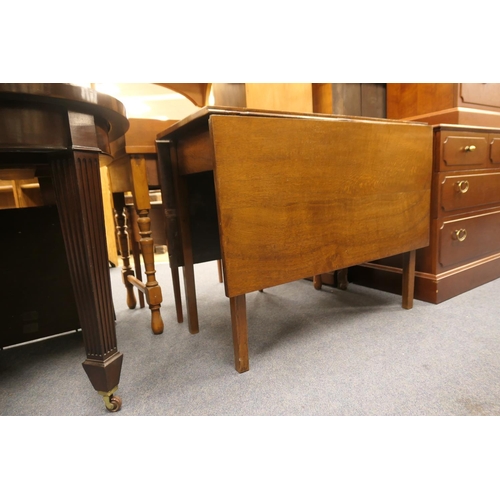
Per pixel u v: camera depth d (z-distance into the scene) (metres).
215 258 1.42
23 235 1.17
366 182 1.10
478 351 1.02
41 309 1.23
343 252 1.07
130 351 1.19
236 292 0.88
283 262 0.95
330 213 1.02
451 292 1.48
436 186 1.37
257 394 0.88
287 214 0.93
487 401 0.80
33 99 0.61
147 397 0.90
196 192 1.34
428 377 0.91
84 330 0.79
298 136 0.93
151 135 1.25
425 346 1.07
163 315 1.57
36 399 0.92
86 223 0.71
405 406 0.80
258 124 0.85
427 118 1.75
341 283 1.73
